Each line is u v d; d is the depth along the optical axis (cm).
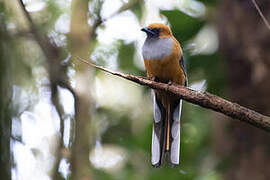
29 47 962
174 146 1024
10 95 860
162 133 1040
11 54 904
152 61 1044
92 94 1018
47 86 990
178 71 1050
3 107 841
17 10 964
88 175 907
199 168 1423
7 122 834
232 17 1305
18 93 922
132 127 1525
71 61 943
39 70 980
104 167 1414
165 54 1029
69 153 913
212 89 1459
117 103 1532
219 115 1354
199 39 1461
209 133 1494
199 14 1450
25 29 954
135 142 1446
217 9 1396
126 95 1538
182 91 775
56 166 912
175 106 1049
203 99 742
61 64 920
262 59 1254
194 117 1523
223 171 1335
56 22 1013
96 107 1465
